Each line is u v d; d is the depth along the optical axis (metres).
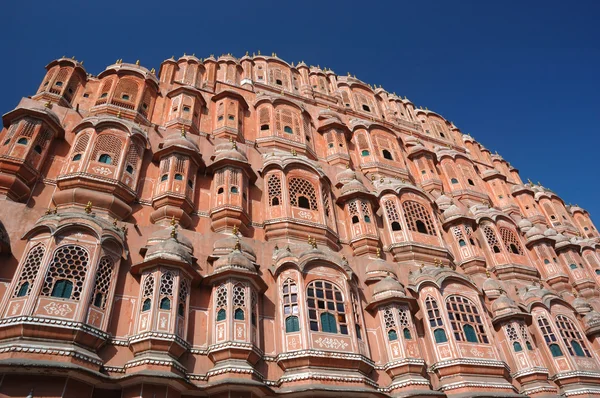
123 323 15.16
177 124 26.98
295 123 31.69
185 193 21.34
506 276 28.06
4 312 13.22
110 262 15.76
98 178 19.42
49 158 20.38
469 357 19.11
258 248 19.78
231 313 16.08
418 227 26.64
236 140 28.25
